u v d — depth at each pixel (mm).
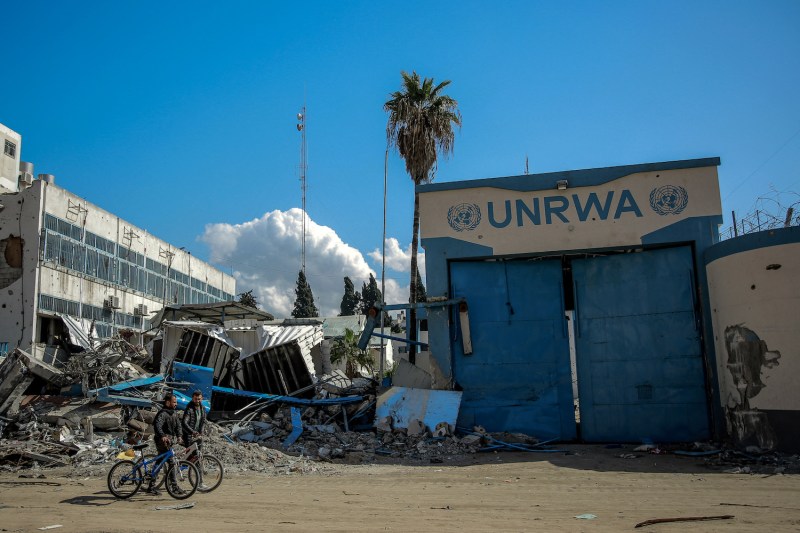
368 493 11125
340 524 7973
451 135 31891
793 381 15188
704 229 19734
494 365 20578
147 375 23328
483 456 17078
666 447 18031
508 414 20156
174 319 32469
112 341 24328
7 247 31719
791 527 7250
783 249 15773
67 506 9906
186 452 10750
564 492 10969
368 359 43719
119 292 38656
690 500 9648
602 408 19875
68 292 33406
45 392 21109
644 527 7348
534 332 20641
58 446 16406
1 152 38812
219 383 23469
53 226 32562
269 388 23641
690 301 19594
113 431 18312
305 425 19469
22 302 30734
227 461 15109
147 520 8531
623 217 20328
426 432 18703
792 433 15086
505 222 21062
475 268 21250
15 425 17984
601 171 20734
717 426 18422
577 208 20688
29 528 8055
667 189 20203
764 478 12383
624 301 20266
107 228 37906
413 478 13438
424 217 21594
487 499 10234
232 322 33375
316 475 14055
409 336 28109
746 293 16594
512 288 21000
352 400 20625
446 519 8242
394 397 19656
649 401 19484
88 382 20922
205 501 10242
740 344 16719
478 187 21422
